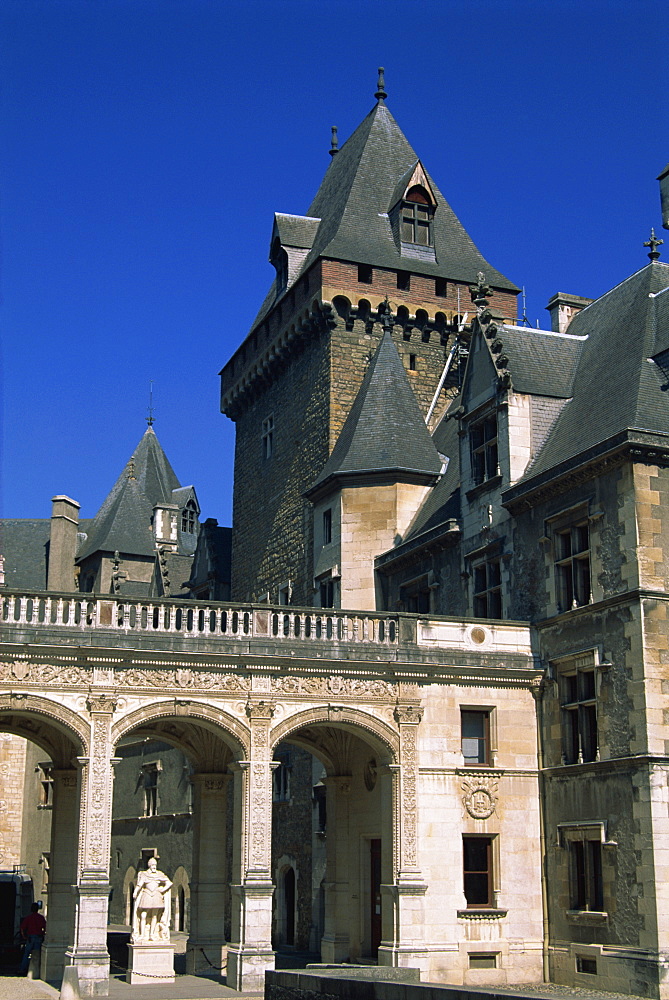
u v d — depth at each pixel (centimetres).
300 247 4556
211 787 3027
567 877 2606
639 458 2509
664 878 2312
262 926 2455
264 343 4644
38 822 5819
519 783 2739
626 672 2470
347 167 4691
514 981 2600
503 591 2967
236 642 2583
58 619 2478
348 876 2997
